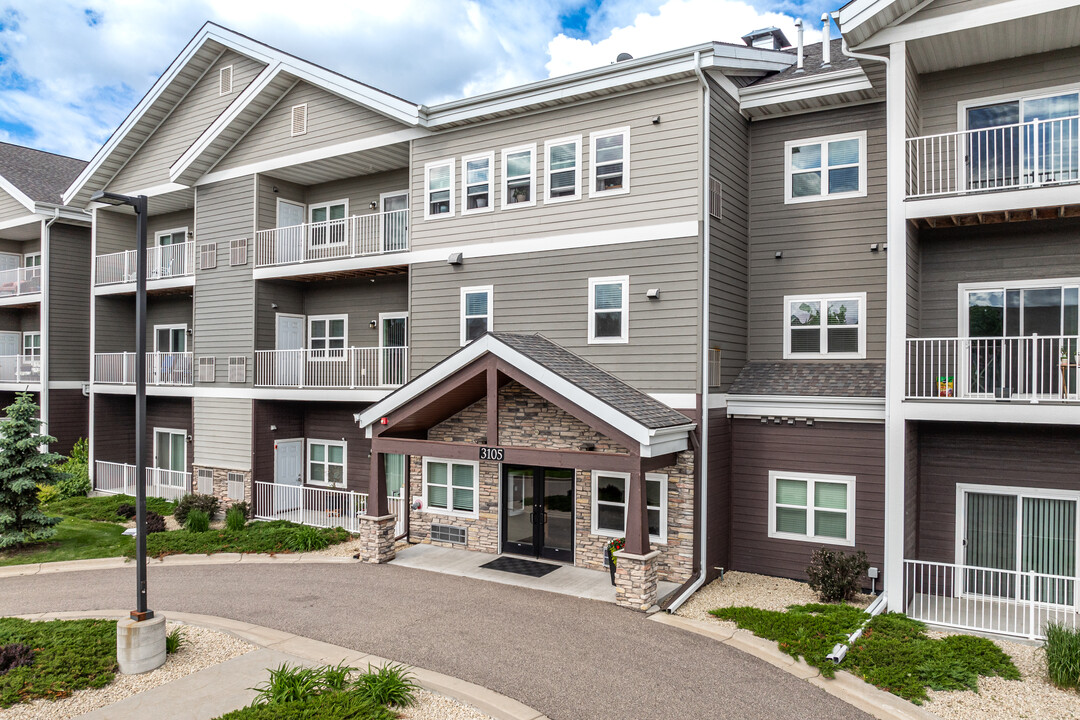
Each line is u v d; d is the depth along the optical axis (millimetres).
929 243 13203
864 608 11836
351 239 19438
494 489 15250
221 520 19125
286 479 20094
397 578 13562
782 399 13711
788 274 14984
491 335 13078
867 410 13016
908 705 8336
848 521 13281
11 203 25875
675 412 13180
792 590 13000
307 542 15891
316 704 7992
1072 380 12188
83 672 9047
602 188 14359
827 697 8680
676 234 13516
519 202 15312
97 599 12617
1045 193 10789
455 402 14953
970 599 12398
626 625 10977
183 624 11117
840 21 11820
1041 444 12078
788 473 13844
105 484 23031
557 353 13922
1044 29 11289
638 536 11750
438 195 16422
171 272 22047
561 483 14469
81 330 25672
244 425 19562
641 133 13930
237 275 19891
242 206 19859
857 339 14305
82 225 25625
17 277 26531
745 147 15297
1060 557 11969
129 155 22875
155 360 22047
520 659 9664
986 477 12461
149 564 15055
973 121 12844
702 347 13227
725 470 14234
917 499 12812
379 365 17766
